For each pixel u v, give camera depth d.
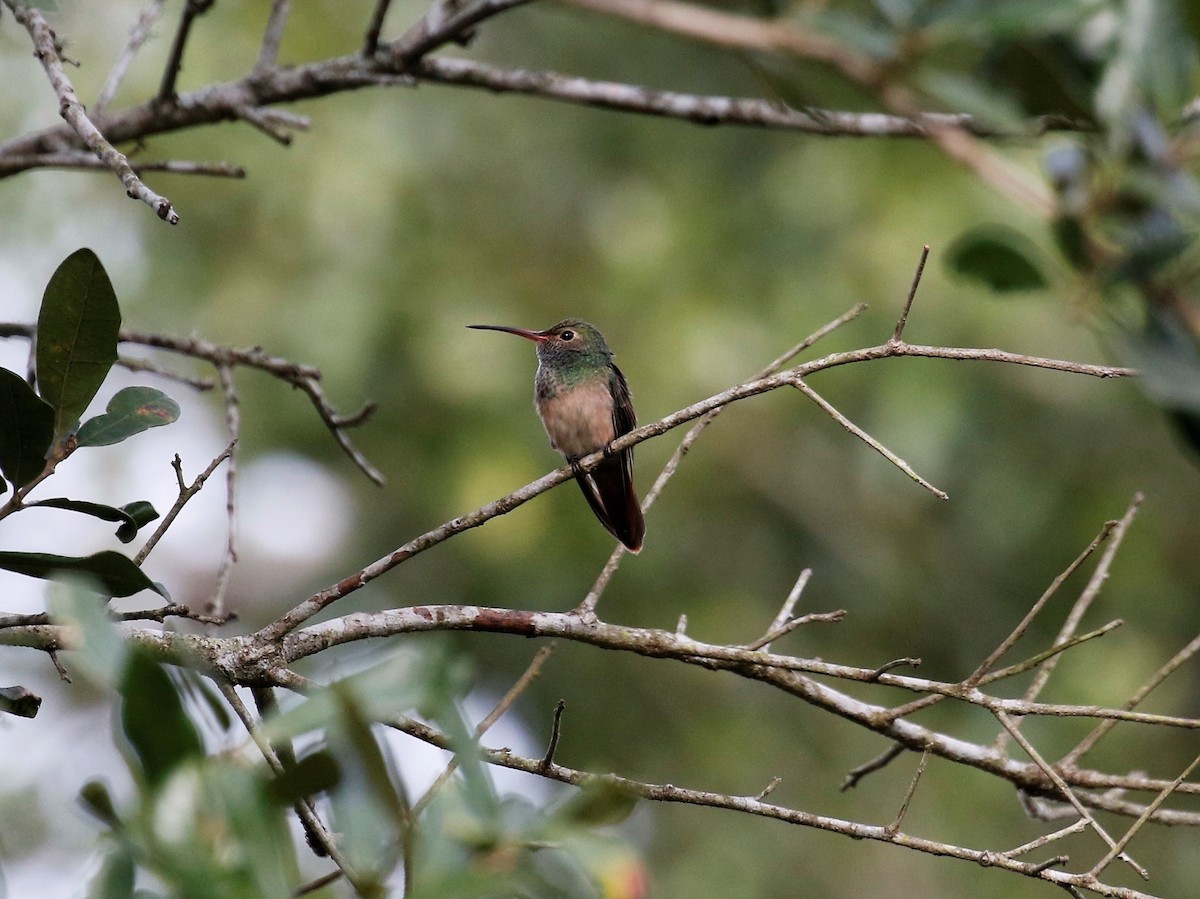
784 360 4.95
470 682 2.60
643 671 13.12
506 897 2.51
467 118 13.22
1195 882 12.04
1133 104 5.73
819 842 12.60
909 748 5.56
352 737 2.43
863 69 6.27
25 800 10.82
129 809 2.39
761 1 6.83
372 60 6.68
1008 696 12.69
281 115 6.54
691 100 6.79
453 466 12.38
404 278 12.52
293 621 4.80
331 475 13.02
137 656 2.38
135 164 5.97
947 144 6.06
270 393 12.35
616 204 13.36
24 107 11.84
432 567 13.08
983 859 4.46
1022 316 12.30
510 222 13.13
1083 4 5.85
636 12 6.51
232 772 2.50
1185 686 12.72
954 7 6.04
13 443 4.17
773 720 13.16
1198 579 13.05
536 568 12.54
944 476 12.75
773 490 13.23
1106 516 12.80
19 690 4.17
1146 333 5.55
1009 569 13.16
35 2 5.06
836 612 5.12
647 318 12.79
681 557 13.02
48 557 4.02
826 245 12.58
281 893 2.42
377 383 12.41
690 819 12.70
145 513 4.42
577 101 6.85
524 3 6.55
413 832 2.48
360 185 12.43
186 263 12.40
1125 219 5.80
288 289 12.30
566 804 2.50
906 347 4.73
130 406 4.39
